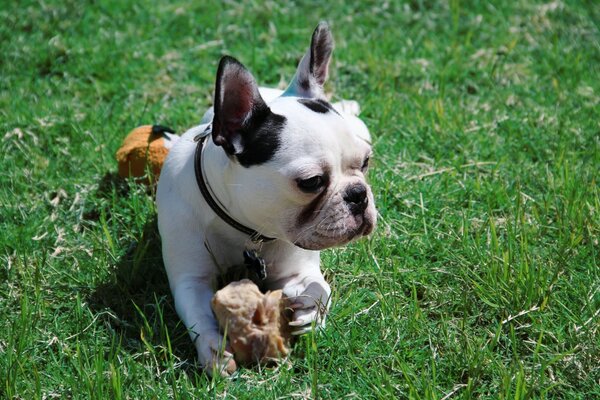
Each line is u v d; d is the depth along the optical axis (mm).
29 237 5508
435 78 7691
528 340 4602
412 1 9094
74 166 6352
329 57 4797
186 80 7695
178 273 4754
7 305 4957
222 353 4270
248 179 4297
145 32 8516
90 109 7199
